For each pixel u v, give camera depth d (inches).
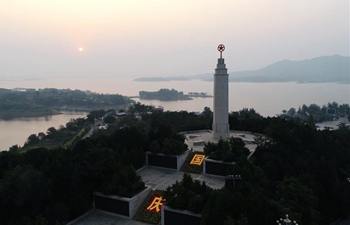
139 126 3061.0
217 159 1854.1
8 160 1622.8
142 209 1510.8
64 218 1346.0
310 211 1365.7
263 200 1210.6
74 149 1738.4
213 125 2427.4
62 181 1465.3
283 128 1923.0
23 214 1320.1
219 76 2324.1
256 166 1592.0
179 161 1990.7
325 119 6545.3
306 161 1760.6
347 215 1704.0
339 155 1989.4
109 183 1542.8
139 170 1980.8
